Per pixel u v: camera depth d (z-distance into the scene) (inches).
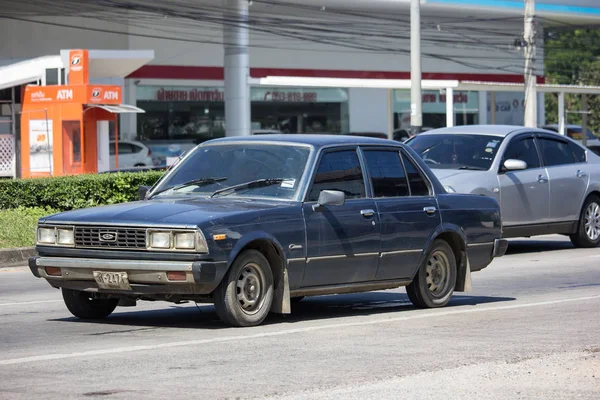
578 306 523.8
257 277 435.2
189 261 405.4
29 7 2073.1
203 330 434.3
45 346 395.5
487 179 787.4
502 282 650.2
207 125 2372.0
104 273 421.4
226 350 383.6
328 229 453.1
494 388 322.3
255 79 2110.0
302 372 343.3
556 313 496.4
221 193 456.8
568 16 2741.1
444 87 1697.8
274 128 2497.5
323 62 2564.0
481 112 2588.6
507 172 805.2
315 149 463.8
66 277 433.7
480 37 2800.2
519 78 2908.5
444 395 311.6
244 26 2122.3
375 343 402.3
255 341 403.5
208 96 2365.9
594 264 762.2
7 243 816.9
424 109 2628.0
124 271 415.8
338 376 337.1
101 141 1610.5
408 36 2640.3
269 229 430.3
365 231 469.1
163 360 363.3
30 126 1485.0
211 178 467.8
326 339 410.9
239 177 464.8
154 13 2198.6
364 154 485.1
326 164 465.1
